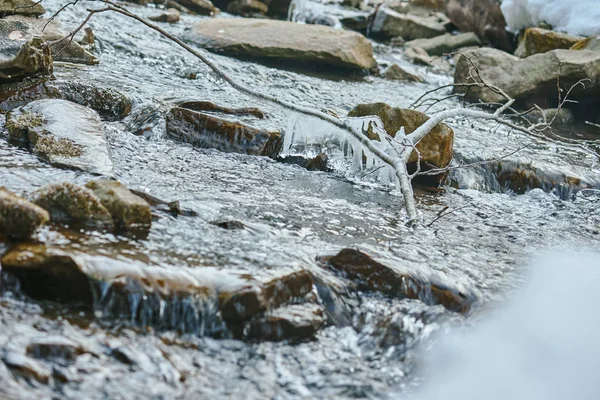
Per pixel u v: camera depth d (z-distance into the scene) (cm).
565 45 2030
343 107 1545
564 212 1121
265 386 591
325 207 970
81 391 535
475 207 1095
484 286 799
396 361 662
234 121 1141
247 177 1035
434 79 2152
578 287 834
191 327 634
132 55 1609
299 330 654
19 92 1117
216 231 785
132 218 740
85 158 912
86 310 621
